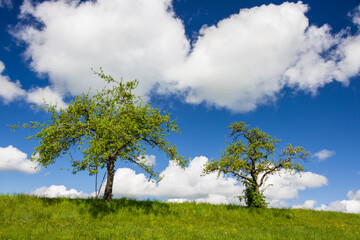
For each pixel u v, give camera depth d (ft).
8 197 55.52
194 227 47.70
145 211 61.26
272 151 84.07
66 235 32.81
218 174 81.30
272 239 37.81
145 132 64.03
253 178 84.79
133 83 68.85
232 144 87.15
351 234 44.01
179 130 67.31
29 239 30.32
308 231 46.52
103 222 47.88
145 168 61.05
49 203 57.67
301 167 79.10
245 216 68.90
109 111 65.77
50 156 57.57
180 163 65.00
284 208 84.12
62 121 62.44
